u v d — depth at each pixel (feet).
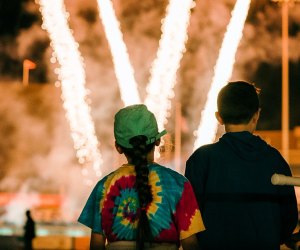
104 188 14.32
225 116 15.84
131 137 14.26
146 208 13.92
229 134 15.61
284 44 137.08
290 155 208.64
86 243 90.58
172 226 13.94
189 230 13.98
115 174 14.34
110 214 14.15
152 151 14.64
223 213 15.16
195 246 14.12
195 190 15.52
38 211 207.10
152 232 13.84
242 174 15.26
